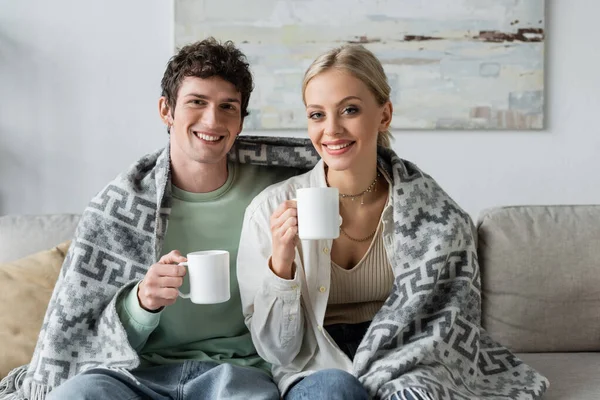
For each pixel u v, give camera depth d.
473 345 1.50
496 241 1.82
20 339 1.60
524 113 2.68
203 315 1.52
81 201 2.66
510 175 2.71
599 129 2.71
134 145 2.66
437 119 2.67
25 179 2.64
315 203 1.30
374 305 1.56
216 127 1.47
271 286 1.38
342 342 1.52
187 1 2.61
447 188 2.71
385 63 2.65
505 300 1.80
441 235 1.51
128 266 1.47
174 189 1.56
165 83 1.53
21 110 2.63
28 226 1.85
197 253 1.33
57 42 2.62
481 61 2.66
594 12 2.69
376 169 1.58
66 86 2.64
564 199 2.73
